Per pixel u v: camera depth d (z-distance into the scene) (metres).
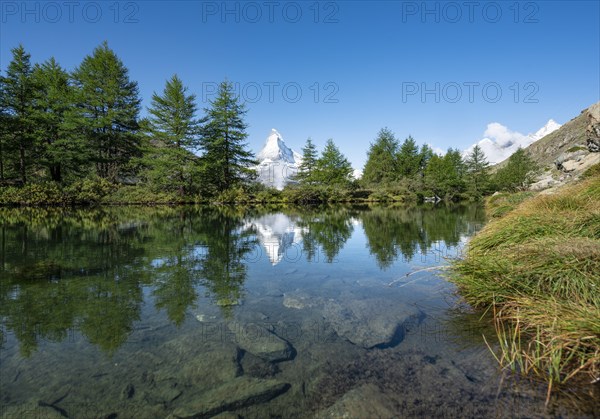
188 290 4.30
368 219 15.67
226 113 32.59
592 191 6.13
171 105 28.98
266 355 2.55
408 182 43.16
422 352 2.57
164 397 2.00
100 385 2.12
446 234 9.75
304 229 11.52
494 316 3.20
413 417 1.77
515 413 1.78
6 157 25.05
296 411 1.87
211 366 2.36
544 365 2.27
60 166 27.12
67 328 3.05
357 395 1.98
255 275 5.13
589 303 2.70
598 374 2.08
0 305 3.67
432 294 4.11
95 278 4.84
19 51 25.12
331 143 46.03
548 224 4.65
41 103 25.98
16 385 2.12
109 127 29.09
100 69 29.97
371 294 4.16
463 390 2.02
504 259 3.85
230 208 25.28
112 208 21.34
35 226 11.02
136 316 3.37
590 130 15.02
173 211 19.94
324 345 2.72
